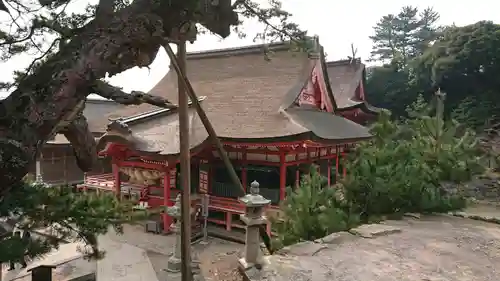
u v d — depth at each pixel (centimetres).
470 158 1291
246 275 637
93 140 518
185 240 595
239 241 1602
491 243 814
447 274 655
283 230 921
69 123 449
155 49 457
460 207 1109
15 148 379
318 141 1656
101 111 3397
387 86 4469
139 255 1391
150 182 1828
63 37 440
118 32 411
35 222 500
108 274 1204
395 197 1023
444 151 1213
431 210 1073
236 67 2444
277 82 2158
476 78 3556
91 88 426
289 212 932
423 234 871
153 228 1672
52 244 533
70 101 407
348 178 1059
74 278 1010
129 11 419
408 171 1070
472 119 3281
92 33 421
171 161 1534
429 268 678
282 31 682
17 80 438
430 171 1128
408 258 722
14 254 421
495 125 3080
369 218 1018
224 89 2280
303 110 2098
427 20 5969
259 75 2272
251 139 1667
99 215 561
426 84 4012
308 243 798
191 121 1772
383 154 1114
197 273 1172
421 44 5806
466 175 1188
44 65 420
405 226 936
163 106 493
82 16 461
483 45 3344
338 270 659
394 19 6134
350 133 2073
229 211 1691
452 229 916
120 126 1611
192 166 2019
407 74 4394
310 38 712
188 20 459
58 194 550
